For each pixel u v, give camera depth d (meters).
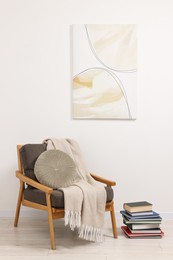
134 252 2.79
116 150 3.71
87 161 3.72
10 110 3.70
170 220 3.69
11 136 3.71
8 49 3.67
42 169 3.17
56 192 2.90
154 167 3.71
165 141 3.70
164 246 2.92
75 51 3.65
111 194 3.10
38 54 3.68
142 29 3.66
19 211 3.42
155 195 3.71
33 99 3.70
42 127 3.71
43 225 3.47
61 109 3.70
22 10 3.66
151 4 3.66
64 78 3.69
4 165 3.72
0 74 3.68
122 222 3.57
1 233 3.22
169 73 3.68
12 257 2.69
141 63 3.68
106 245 2.94
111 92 3.66
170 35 3.66
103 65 3.66
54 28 3.67
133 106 3.67
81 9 3.66
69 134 3.71
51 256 2.71
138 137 3.70
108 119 3.70
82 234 2.91
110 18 3.67
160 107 3.69
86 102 3.67
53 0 3.66
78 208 2.89
